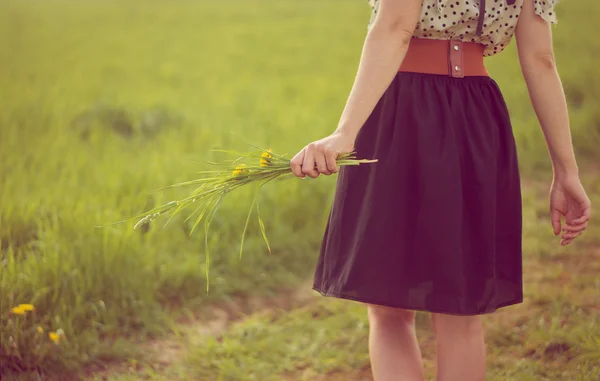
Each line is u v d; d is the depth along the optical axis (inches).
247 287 167.5
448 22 83.1
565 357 129.5
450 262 81.7
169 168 228.7
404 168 84.2
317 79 442.6
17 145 257.1
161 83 444.5
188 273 165.9
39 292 141.9
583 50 437.1
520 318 146.9
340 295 85.0
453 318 87.6
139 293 155.7
